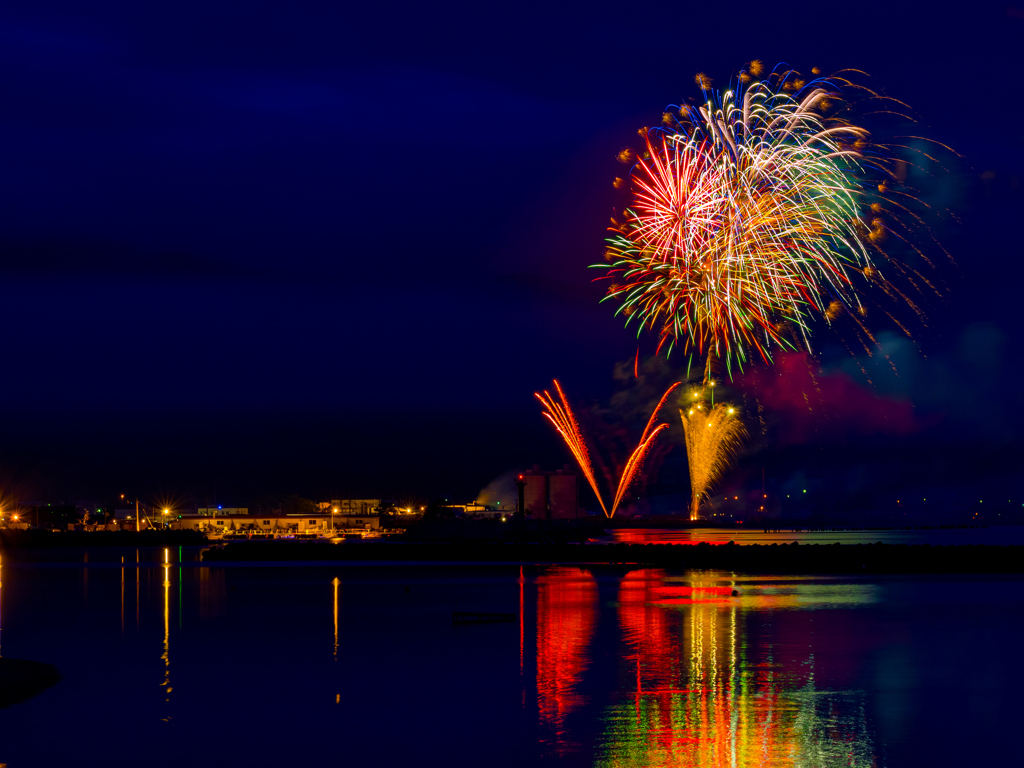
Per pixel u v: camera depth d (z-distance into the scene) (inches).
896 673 1865.2
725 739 1379.2
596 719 1512.1
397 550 7091.5
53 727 1504.7
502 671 1952.5
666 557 5944.9
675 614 2896.2
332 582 4618.6
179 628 2775.6
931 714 1518.2
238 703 1678.2
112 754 1355.8
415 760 1312.7
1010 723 1456.7
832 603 3186.5
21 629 2783.0
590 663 2020.2
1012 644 2217.0
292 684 1856.5
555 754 1323.8
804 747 1336.1
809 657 2055.9
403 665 2057.1
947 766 1250.6
